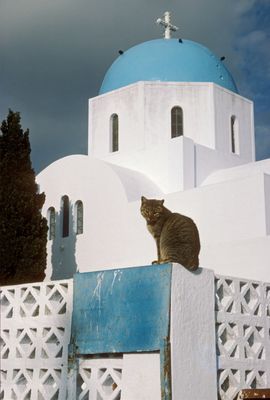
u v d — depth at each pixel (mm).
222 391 10242
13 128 17094
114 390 9914
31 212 16359
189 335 9703
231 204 17219
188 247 10133
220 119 22938
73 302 10500
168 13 26250
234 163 22906
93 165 20328
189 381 9523
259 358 11211
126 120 22922
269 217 16609
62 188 21062
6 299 11430
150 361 9477
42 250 16109
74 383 10125
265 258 14812
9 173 16500
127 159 22484
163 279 9617
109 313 10039
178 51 23969
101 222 19625
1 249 15383
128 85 23156
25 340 11000
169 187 20734
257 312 11445
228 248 15609
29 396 10609
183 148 20656
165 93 22734
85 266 19672
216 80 23750
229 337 10734
